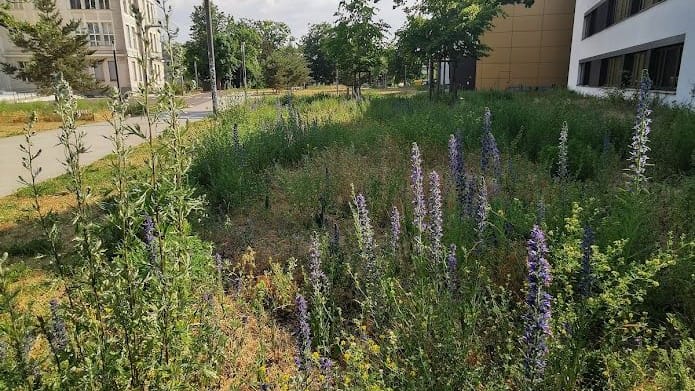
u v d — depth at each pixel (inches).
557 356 101.9
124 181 93.3
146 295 93.5
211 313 118.0
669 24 673.0
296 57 2121.1
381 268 141.6
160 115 96.3
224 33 2815.0
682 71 618.2
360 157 321.7
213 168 297.9
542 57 1535.4
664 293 134.9
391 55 995.3
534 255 91.4
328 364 108.4
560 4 1483.8
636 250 148.7
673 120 373.7
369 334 138.9
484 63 1573.6
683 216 167.3
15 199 296.7
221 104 706.2
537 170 261.4
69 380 86.7
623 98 661.9
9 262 196.1
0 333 90.3
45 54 1226.0
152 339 91.0
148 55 92.4
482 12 818.2
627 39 876.0
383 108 625.9
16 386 84.5
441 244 143.6
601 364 112.3
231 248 208.1
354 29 943.0
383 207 228.4
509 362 111.2
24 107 954.7
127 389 88.6
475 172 262.4
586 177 288.4
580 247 121.0
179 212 98.3
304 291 162.6
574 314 107.3
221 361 117.8
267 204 246.8
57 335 98.6
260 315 142.6
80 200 95.4
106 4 2310.5
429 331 109.3
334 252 173.8
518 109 445.4
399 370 106.2
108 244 142.9
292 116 415.2
